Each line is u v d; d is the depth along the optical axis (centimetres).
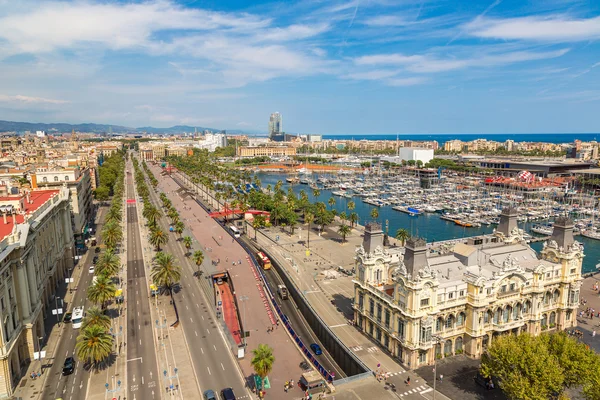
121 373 11325
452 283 11762
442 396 10044
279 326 14425
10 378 10362
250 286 17262
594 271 18912
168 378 11062
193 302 16012
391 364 11456
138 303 15838
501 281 11944
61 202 18575
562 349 9650
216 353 12381
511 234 14762
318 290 16800
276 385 10862
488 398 9956
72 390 10538
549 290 12950
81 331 11538
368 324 13062
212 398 10069
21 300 11638
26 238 11831
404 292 11181
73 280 18088
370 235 12975
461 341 12050
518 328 12419
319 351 12838
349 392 10262
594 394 8612
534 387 8838
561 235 13375
